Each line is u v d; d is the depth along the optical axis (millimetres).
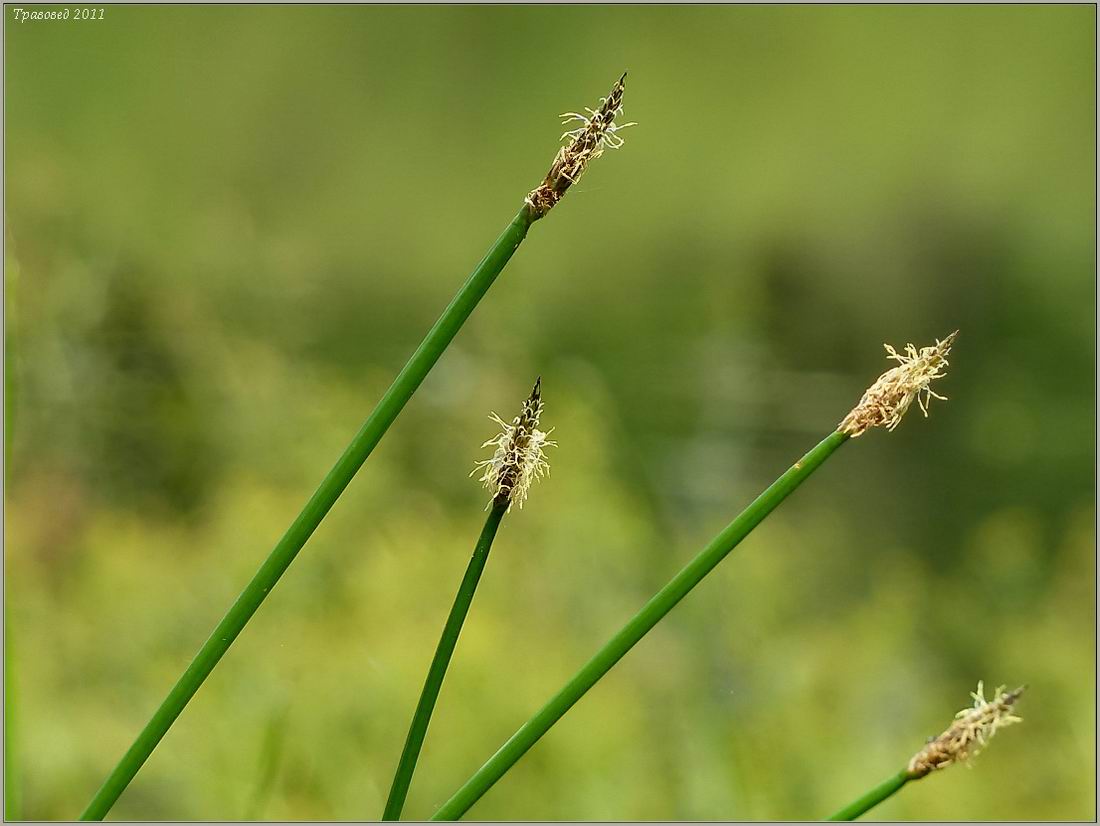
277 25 3088
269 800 931
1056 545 1789
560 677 1119
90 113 2545
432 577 1226
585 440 1404
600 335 2109
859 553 1721
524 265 2660
